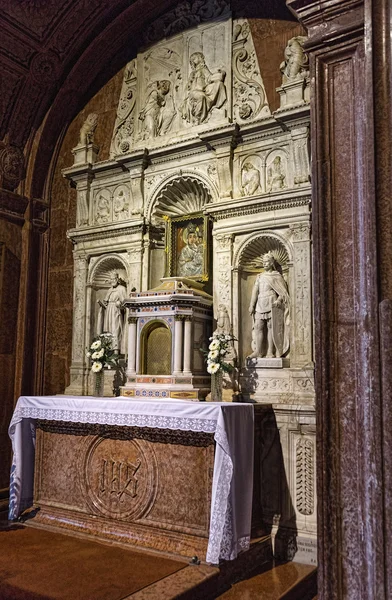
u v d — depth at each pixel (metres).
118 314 6.77
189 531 4.74
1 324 6.78
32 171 7.18
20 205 7.07
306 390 5.36
